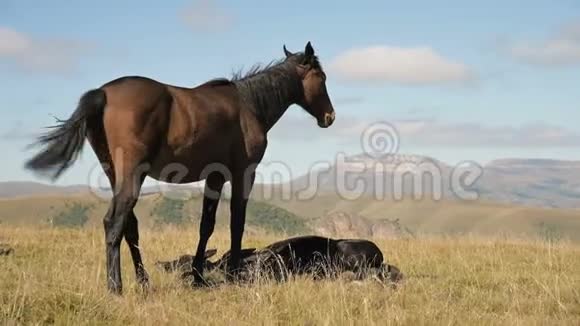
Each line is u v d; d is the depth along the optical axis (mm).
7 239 12234
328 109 10297
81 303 6531
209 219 8969
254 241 13703
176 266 9586
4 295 6609
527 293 8219
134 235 8156
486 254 12117
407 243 14250
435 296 7914
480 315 6934
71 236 13203
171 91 8023
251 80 9227
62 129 7352
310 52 9977
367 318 6441
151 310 6660
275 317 6664
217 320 6398
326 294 7539
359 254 9375
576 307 7484
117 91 7609
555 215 108250
